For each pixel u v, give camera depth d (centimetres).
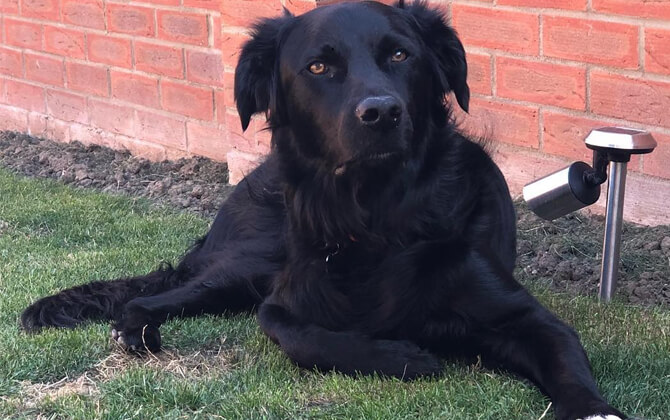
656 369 118
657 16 166
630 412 110
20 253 178
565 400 108
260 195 149
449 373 121
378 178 123
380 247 126
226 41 212
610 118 177
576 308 141
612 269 146
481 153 135
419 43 125
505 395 113
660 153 172
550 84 183
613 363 119
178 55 238
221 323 140
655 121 171
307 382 120
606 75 175
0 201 215
